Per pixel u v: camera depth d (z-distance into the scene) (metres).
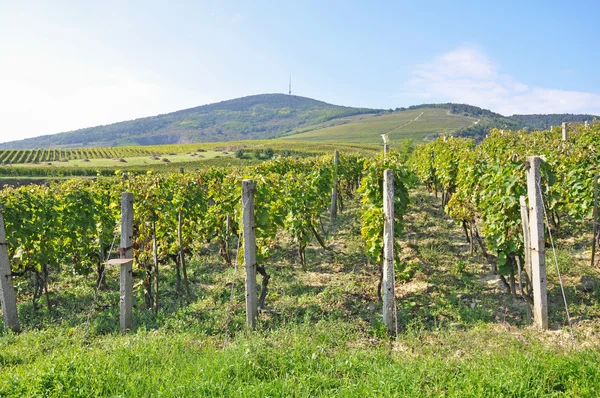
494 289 7.85
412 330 6.16
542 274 6.07
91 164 65.25
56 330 6.91
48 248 8.73
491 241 7.36
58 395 4.03
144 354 5.14
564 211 11.52
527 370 4.24
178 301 8.26
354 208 17.16
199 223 11.70
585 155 9.08
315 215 10.91
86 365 4.66
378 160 8.50
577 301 6.78
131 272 6.93
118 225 8.40
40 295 8.81
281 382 4.25
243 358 4.78
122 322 6.73
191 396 4.01
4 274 7.04
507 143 13.59
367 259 10.09
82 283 9.95
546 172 6.73
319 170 13.74
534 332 5.91
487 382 4.07
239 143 107.62
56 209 9.35
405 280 8.19
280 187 9.61
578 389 3.90
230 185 9.77
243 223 6.63
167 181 11.16
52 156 85.44
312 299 7.80
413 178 8.29
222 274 9.80
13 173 53.75
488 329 6.00
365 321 6.73
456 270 8.77
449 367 4.54
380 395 3.91
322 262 10.23
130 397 4.09
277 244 11.84
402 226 7.78
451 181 13.66
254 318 6.63
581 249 9.14
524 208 6.55
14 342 6.36
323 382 4.33
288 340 5.63
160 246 8.92
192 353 5.31
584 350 4.81
